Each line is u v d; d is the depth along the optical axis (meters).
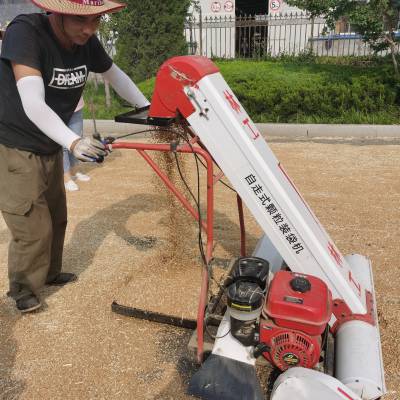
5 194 2.68
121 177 5.73
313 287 2.16
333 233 4.00
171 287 3.15
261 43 12.04
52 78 2.51
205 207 4.52
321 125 7.32
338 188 5.05
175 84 2.25
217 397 2.04
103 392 2.39
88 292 3.27
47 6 2.21
